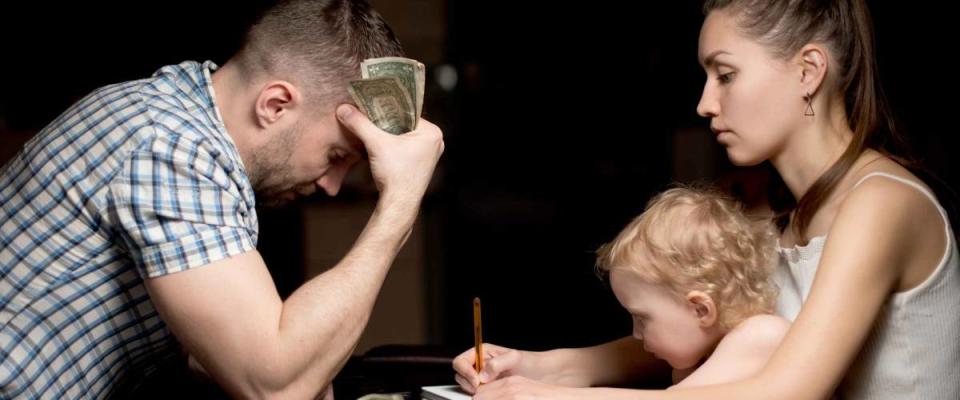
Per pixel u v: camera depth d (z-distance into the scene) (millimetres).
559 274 6055
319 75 1730
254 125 1751
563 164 6605
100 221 1642
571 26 6508
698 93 5988
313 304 1604
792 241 1776
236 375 1574
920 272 1617
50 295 1667
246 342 1549
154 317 1758
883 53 3701
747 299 1652
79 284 1673
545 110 6629
